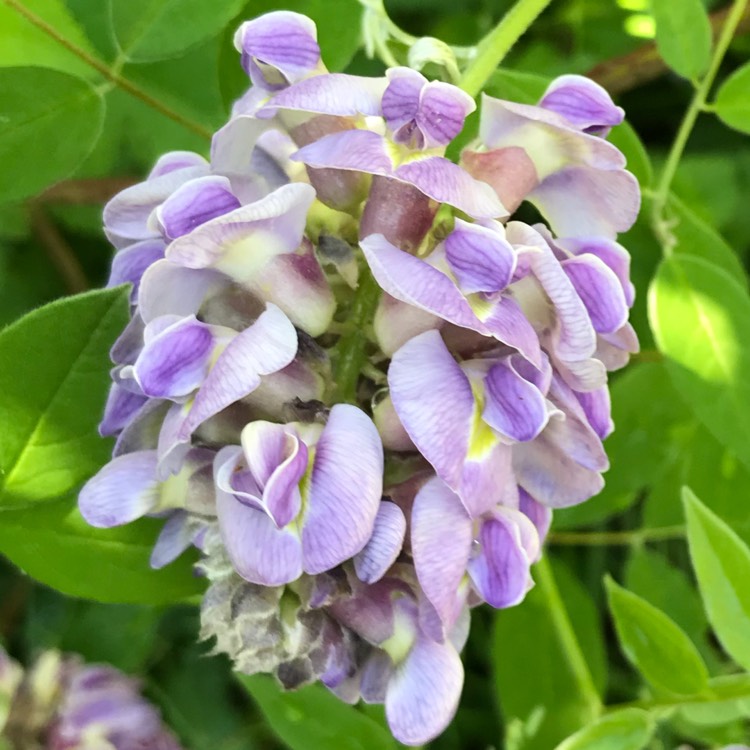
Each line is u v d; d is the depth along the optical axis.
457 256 0.10
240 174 0.12
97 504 0.11
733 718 0.15
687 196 0.22
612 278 0.11
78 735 0.18
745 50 0.23
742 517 0.18
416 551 0.11
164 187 0.12
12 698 0.17
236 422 0.11
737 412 0.15
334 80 0.10
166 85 0.17
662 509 0.19
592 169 0.12
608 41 0.22
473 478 0.10
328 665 0.11
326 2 0.15
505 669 0.19
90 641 0.21
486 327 0.10
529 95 0.15
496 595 0.11
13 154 0.14
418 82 0.10
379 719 0.17
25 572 0.13
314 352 0.11
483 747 0.22
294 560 0.10
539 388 0.11
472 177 0.11
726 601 0.14
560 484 0.12
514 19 0.13
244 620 0.11
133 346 0.12
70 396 0.13
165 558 0.12
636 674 0.23
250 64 0.11
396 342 0.11
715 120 0.23
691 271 0.16
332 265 0.12
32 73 0.14
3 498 0.13
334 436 0.11
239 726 0.23
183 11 0.14
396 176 0.10
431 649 0.11
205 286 0.11
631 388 0.19
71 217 0.22
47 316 0.12
